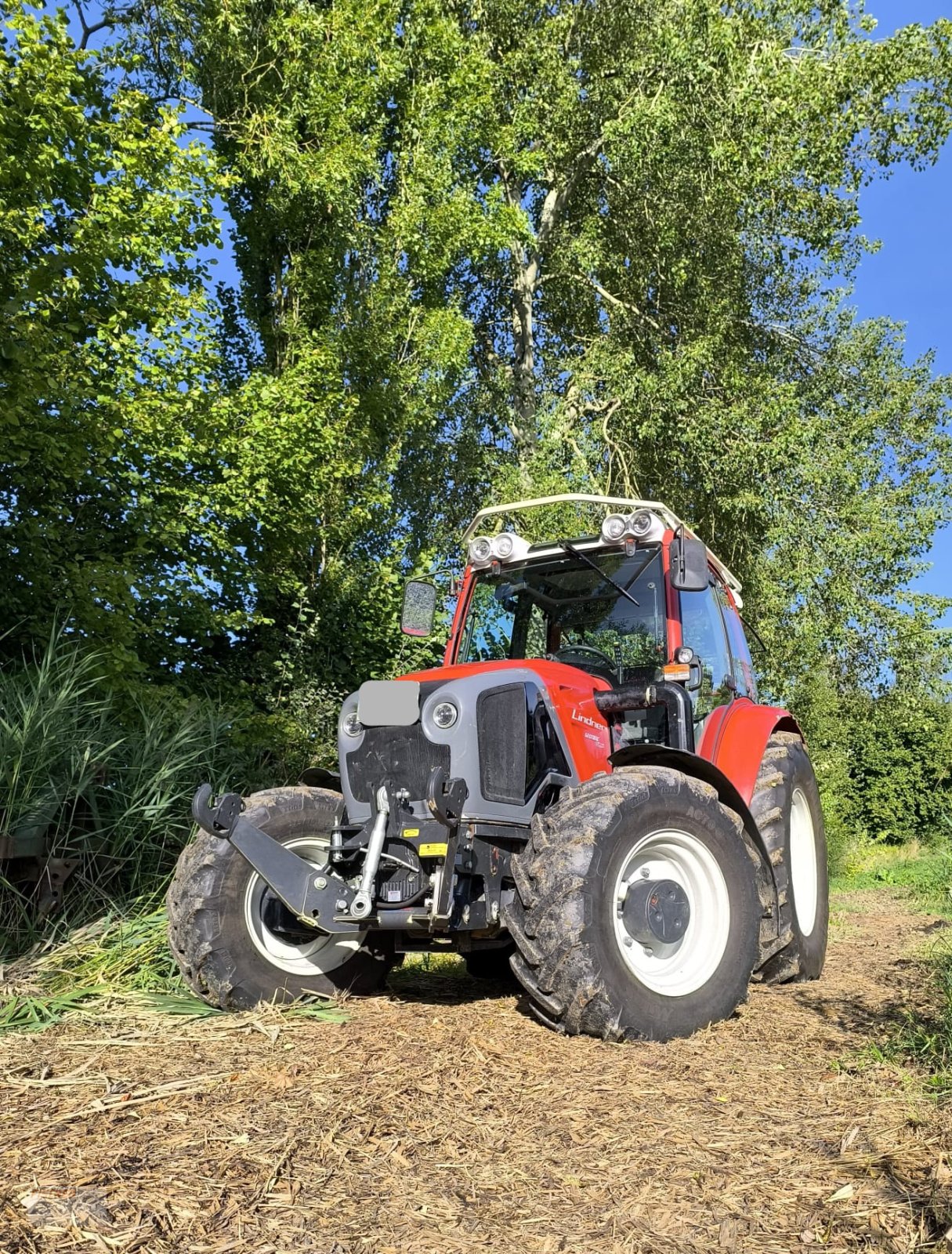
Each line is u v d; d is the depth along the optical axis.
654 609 4.98
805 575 14.73
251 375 11.23
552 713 4.42
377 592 12.54
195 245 9.61
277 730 8.63
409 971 5.39
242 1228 2.17
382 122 13.44
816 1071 3.39
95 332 9.41
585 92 17.03
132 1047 3.51
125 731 6.09
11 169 7.73
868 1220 2.23
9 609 7.50
